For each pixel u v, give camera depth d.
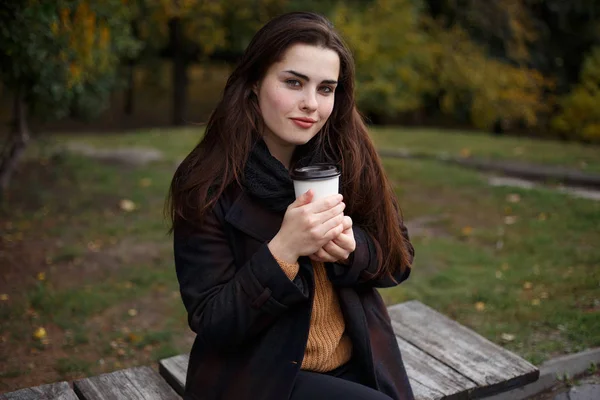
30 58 4.98
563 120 15.77
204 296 1.70
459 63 15.80
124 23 6.44
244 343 1.77
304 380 1.78
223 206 1.75
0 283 4.99
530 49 17.72
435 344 2.95
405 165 9.02
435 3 17.36
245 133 1.76
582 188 7.72
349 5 14.93
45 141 9.83
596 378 3.06
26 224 6.65
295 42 1.71
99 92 8.22
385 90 15.00
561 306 4.05
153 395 2.52
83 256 5.66
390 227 1.91
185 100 20.69
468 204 6.99
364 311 1.96
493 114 16.33
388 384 1.92
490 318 4.01
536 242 5.49
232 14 14.02
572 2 17.34
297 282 1.68
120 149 11.02
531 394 2.89
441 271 4.97
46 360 3.83
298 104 1.72
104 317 4.44
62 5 4.62
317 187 1.64
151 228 6.45
